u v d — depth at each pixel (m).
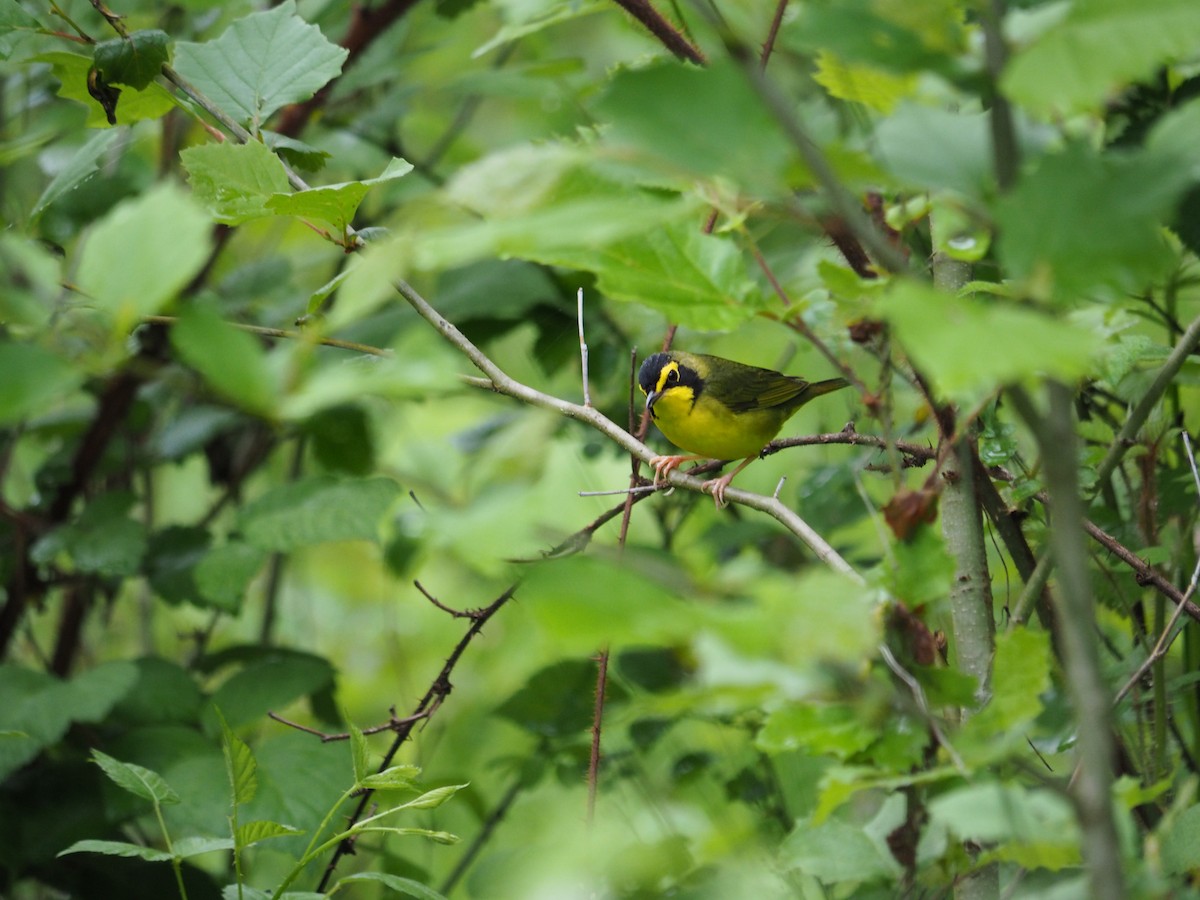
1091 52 2.95
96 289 3.03
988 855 4.19
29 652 14.32
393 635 13.98
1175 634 6.83
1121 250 3.02
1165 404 9.07
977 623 5.90
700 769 10.24
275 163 6.01
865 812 7.71
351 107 14.45
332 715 11.77
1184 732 9.51
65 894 10.02
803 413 16.39
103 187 12.02
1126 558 6.92
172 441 12.40
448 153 15.41
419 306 7.02
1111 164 3.08
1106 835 3.15
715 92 3.16
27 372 3.00
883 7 3.34
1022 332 2.74
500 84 12.30
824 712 4.03
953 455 5.82
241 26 7.74
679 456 11.61
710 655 3.51
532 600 3.12
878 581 4.07
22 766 9.81
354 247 6.17
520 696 11.09
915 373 5.10
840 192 3.08
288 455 16.39
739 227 4.35
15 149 11.31
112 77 7.28
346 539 9.80
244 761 6.01
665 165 3.26
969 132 3.63
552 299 12.30
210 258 12.05
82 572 12.27
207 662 11.55
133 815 9.30
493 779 13.74
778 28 6.87
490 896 6.88
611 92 3.20
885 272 4.25
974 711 5.42
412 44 15.79
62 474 12.03
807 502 11.43
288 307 12.65
